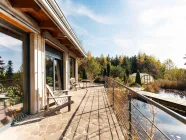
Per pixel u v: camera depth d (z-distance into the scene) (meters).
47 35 5.05
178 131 5.39
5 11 2.66
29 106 4.09
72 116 4.02
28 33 4.06
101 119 3.81
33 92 4.08
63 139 2.72
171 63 34.28
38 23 4.23
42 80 4.70
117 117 3.98
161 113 6.97
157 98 10.45
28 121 3.51
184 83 19.20
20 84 3.79
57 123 3.50
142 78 24.33
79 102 5.81
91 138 2.78
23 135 2.86
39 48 4.45
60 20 3.77
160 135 4.61
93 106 5.16
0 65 3.14
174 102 9.18
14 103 3.56
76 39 6.53
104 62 35.81
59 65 8.26
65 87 8.54
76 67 13.51
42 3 2.64
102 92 8.59
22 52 3.87
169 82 20.38
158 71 33.62
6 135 2.85
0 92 3.13
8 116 3.31
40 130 3.09
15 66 3.59
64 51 8.35
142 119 5.37
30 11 3.26
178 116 1.08
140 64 39.25
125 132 3.05
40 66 4.52
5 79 3.28
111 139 2.75
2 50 3.18
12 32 3.47
